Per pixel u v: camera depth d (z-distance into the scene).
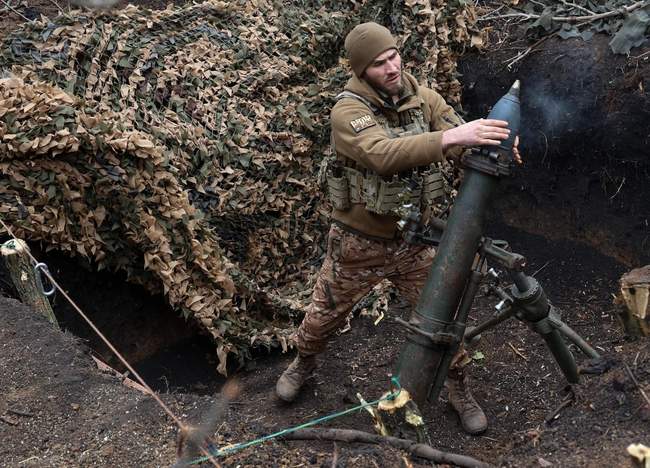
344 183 2.91
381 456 2.26
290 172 4.57
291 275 4.66
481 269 2.56
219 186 4.28
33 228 3.66
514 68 4.86
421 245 2.87
